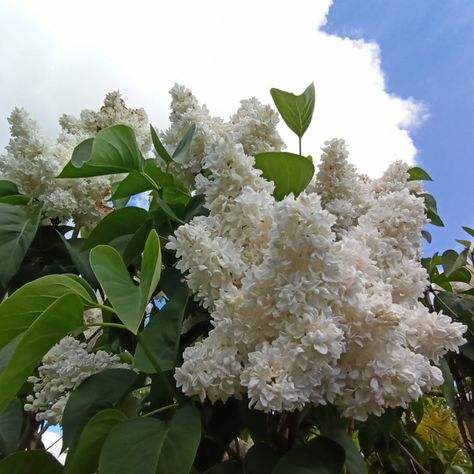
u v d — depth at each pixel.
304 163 0.44
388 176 0.59
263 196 0.36
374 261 0.36
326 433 0.36
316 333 0.28
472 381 0.57
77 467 0.34
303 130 0.54
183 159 0.52
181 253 0.35
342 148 0.47
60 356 0.41
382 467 0.62
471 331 0.57
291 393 0.28
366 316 0.30
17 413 0.47
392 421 0.50
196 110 0.58
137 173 0.52
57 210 0.56
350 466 0.34
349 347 0.31
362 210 0.48
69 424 0.37
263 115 0.50
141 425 0.32
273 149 0.50
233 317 0.32
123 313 0.34
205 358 0.31
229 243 0.35
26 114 0.62
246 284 0.31
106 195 0.61
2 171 0.60
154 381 0.38
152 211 0.51
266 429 0.36
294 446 0.35
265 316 0.31
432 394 0.60
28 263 0.56
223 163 0.38
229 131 0.56
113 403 0.39
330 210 0.45
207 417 0.37
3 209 0.54
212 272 0.34
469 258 0.72
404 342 0.33
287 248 0.30
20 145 0.60
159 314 0.40
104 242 0.52
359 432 0.57
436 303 0.60
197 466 0.38
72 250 0.54
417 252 0.41
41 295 0.35
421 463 0.64
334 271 0.30
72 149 0.62
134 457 0.30
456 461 0.73
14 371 0.33
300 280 0.30
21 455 0.37
